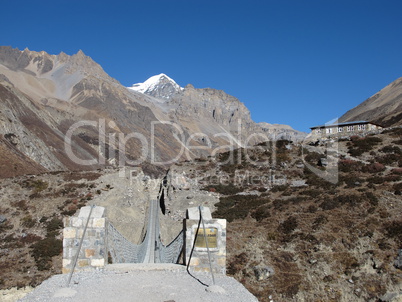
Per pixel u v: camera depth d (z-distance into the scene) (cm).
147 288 1017
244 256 2736
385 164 4284
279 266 2566
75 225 1230
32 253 3400
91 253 1220
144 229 3828
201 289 1025
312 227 2969
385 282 2244
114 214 4434
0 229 3941
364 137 5453
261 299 2245
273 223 3200
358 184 3703
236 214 3550
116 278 1116
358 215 3027
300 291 2294
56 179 5422
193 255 1265
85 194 4938
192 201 4209
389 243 2577
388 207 3042
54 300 895
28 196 4766
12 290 2653
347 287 2270
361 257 2497
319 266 2484
